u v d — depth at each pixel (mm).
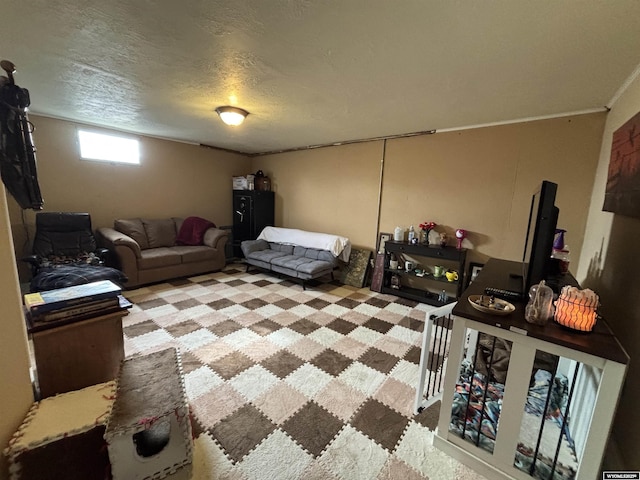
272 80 2137
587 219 2648
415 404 1634
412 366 2180
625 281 1510
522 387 1187
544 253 1404
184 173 4906
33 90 2471
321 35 1517
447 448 1415
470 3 1218
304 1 1250
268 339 2518
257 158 5781
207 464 1331
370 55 1710
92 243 3613
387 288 3834
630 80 1886
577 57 1638
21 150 1264
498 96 2305
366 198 4254
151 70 2016
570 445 1362
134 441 1104
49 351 1300
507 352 1812
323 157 4723
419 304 3479
